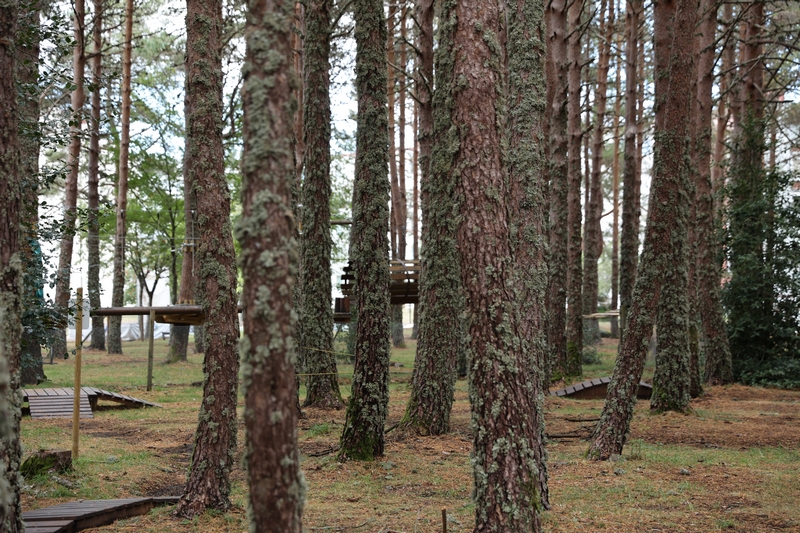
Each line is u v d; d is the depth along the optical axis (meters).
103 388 18.47
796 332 19.19
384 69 10.26
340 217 38.03
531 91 8.23
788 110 28.44
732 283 20.47
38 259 8.84
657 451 10.20
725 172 23.48
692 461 9.43
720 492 7.68
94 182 25.64
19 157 4.89
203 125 7.25
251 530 3.29
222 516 6.78
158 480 8.74
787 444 10.68
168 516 6.89
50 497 7.44
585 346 31.25
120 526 6.48
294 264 3.45
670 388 14.20
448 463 9.55
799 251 19.59
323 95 14.77
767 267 19.59
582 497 7.56
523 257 7.76
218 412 7.07
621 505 7.20
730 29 17.89
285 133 3.46
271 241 3.36
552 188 19.72
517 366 5.64
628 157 21.48
